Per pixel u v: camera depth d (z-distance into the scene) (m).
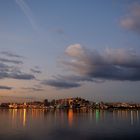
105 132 105.38
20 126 134.50
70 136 94.44
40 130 114.56
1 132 106.12
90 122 162.62
